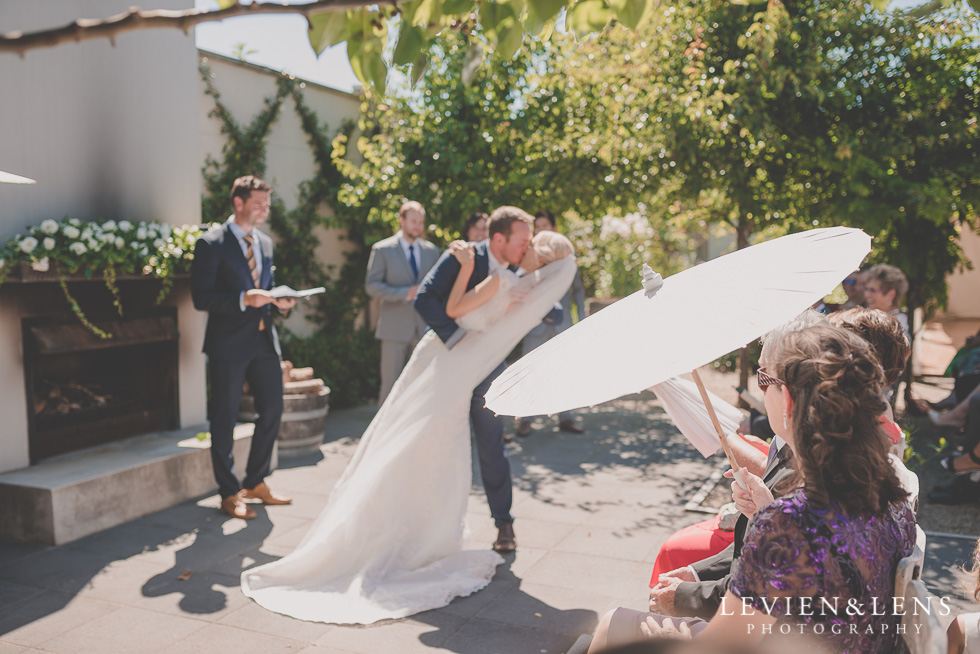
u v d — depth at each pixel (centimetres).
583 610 332
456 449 377
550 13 162
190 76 557
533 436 683
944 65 649
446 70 772
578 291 685
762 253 167
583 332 171
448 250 382
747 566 141
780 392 161
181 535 427
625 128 706
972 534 416
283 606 333
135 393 532
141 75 519
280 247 815
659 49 685
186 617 326
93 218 488
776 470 197
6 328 431
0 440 431
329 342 839
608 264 1139
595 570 377
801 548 137
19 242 423
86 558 392
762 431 444
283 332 808
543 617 326
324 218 850
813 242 165
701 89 666
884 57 659
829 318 225
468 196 768
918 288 719
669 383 237
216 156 748
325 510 381
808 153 664
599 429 710
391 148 802
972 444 462
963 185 652
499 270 372
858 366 143
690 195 771
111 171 500
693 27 677
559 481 537
